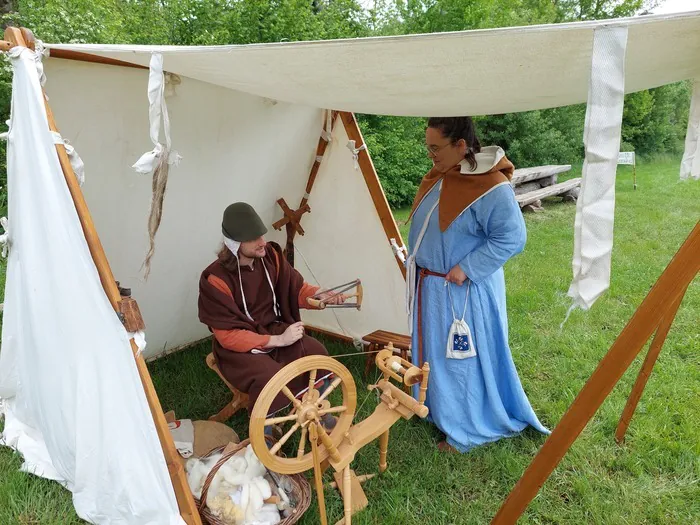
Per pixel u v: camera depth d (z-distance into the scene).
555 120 14.37
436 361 2.56
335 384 1.85
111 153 2.41
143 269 2.94
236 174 3.08
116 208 2.60
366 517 2.17
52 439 2.18
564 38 1.25
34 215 1.90
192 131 2.71
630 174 14.84
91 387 1.90
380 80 1.73
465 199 2.33
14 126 1.90
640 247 6.65
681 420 2.87
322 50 1.47
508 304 4.71
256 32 7.40
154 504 1.86
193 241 3.14
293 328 2.39
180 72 2.12
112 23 7.05
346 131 3.12
